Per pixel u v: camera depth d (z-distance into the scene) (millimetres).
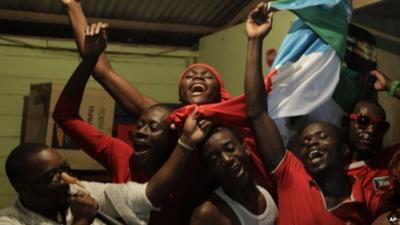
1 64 3105
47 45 3188
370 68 2078
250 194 1583
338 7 1753
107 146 1866
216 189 1651
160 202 1564
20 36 3143
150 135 1689
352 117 1780
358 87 1966
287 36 1843
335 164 1623
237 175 1541
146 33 3344
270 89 1753
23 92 3137
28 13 2941
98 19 3074
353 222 1596
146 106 1967
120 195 1572
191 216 1629
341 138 1671
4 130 3088
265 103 1676
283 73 1766
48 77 3186
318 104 1773
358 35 2070
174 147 1734
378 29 2133
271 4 1675
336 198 1617
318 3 1684
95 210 1478
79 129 1856
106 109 2807
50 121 2705
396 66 2141
